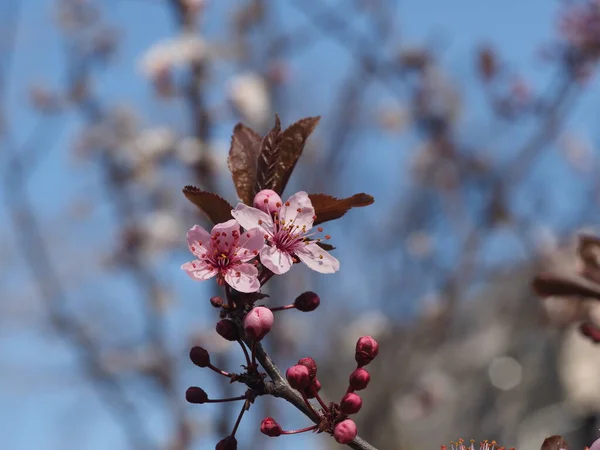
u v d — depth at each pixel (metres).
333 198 2.43
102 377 6.86
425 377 9.57
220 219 2.46
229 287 2.33
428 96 8.25
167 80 6.92
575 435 9.17
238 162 2.58
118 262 7.49
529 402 9.76
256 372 2.21
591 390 9.06
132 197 7.75
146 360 6.98
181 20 7.12
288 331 8.03
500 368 10.09
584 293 3.07
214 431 6.18
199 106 6.91
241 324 2.26
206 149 6.84
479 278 10.25
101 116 7.84
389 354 9.66
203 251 2.37
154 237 7.50
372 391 9.73
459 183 8.39
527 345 9.95
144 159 7.47
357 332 9.95
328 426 2.16
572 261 7.63
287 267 2.33
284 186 2.52
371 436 9.69
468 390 10.12
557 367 9.55
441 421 10.12
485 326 10.45
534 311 9.73
